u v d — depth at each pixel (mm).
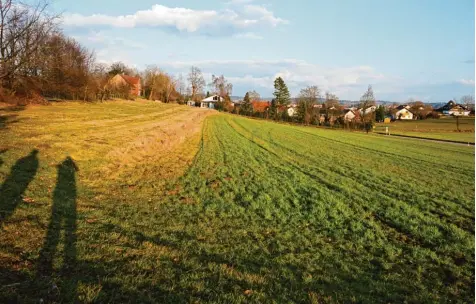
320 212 10469
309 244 7992
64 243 6461
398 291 6125
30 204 8250
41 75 40688
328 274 6559
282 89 104438
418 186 15609
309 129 61406
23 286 4852
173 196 11188
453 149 36469
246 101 111750
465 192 14789
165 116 50375
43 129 21359
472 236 9102
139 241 7113
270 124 66250
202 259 6633
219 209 10141
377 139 46844
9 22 29531
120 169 14375
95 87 57156
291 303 5328
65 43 47812
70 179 11320
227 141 30438
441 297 5969
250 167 18016
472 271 7078
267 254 7230
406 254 7797
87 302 4719
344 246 8047
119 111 47969
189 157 20031
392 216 10547
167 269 5988
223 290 5516
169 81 108125
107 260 6051
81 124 27453
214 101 129125
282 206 10906
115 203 9688
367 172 18844
